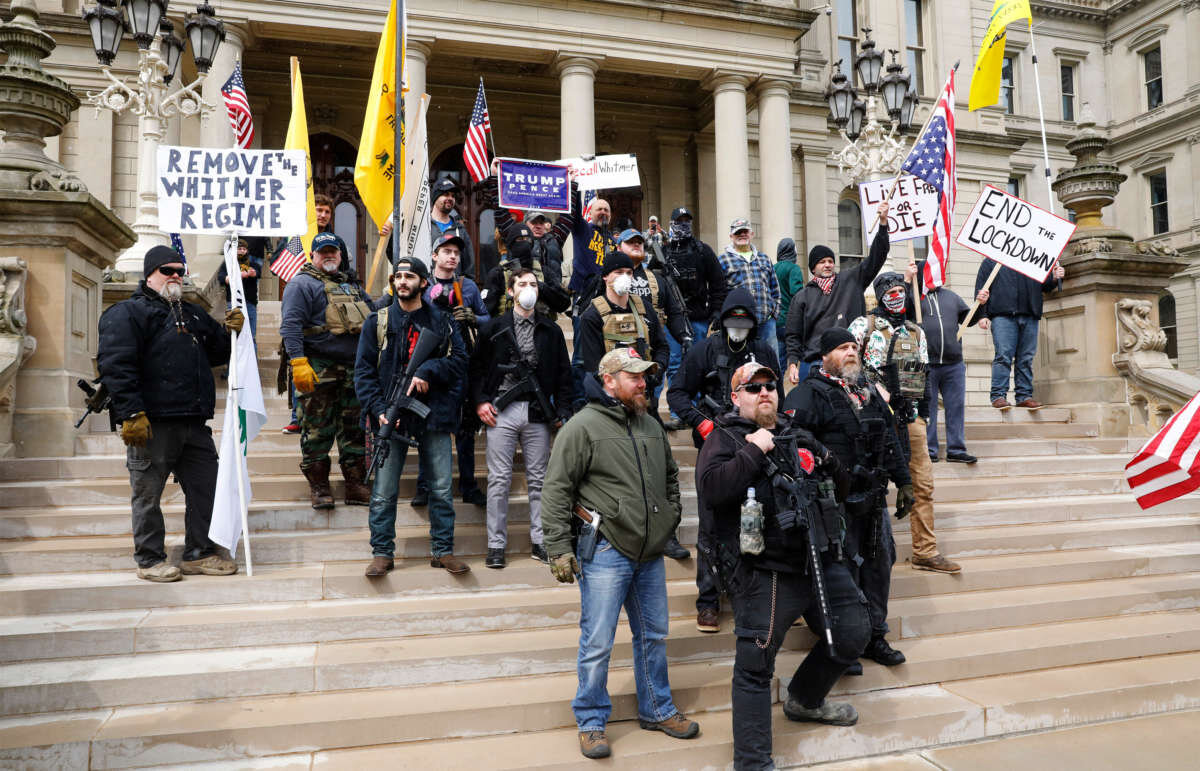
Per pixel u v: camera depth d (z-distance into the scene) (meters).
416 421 4.75
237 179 4.95
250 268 8.11
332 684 3.88
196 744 3.40
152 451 4.48
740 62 16.30
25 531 4.88
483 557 5.18
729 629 4.52
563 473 3.63
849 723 3.86
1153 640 4.87
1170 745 3.99
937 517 6.05
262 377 8.04
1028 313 8.20
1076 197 8.82
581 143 15.19
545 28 15.11
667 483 3.91
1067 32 30.89
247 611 4.31
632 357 3.81
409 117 6.40
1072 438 7.91
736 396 3.87
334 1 13.91
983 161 22.09
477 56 15.49
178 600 4.37
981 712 4.08
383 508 4.66
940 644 4.64
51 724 3.48
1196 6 28.59
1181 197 29.34
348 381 5.46
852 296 6.14
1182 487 5.34
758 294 7.02
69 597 4.24
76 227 5.92
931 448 6.97
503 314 5.09
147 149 8.84
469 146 7.56
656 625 3.78
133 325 4.43
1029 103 28.95
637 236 5.75
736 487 3.57
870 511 4.16
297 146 7.25
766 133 16.66
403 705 3.71
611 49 15.54
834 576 3.72
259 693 3.80
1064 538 5.98
